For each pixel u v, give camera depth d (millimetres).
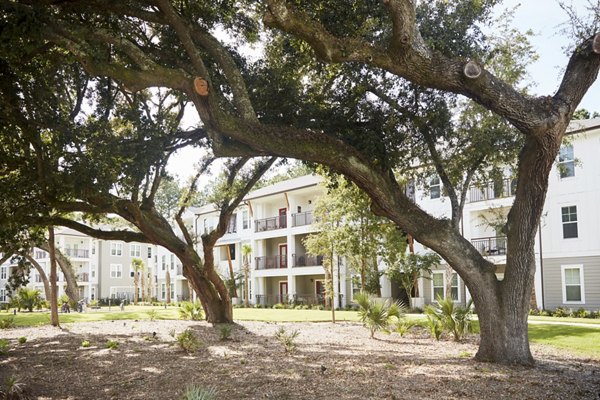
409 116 11672
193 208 50875
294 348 12547
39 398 8250
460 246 10477
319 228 24672
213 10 11242
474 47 11133
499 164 14453
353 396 7586
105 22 10289
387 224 21469
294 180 40156
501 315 10305
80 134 10789
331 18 9984
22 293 36844
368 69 11594
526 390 7840
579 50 8984
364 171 10109
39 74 10336
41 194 13430
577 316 22625
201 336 16172
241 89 9555
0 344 13391
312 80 12797
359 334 16609
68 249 57031
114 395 8281
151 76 8711
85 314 30156
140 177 12383
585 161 23766
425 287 29625
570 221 24281
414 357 11258
